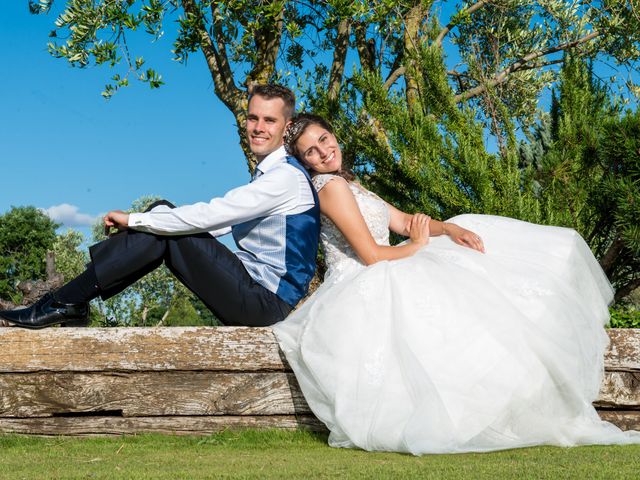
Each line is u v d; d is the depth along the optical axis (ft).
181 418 10.91
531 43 35.99
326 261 11.43
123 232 10.44
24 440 10.48
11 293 120.16
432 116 25.94
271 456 8.98
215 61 29.35
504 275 9.96
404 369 9.14
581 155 24.14
